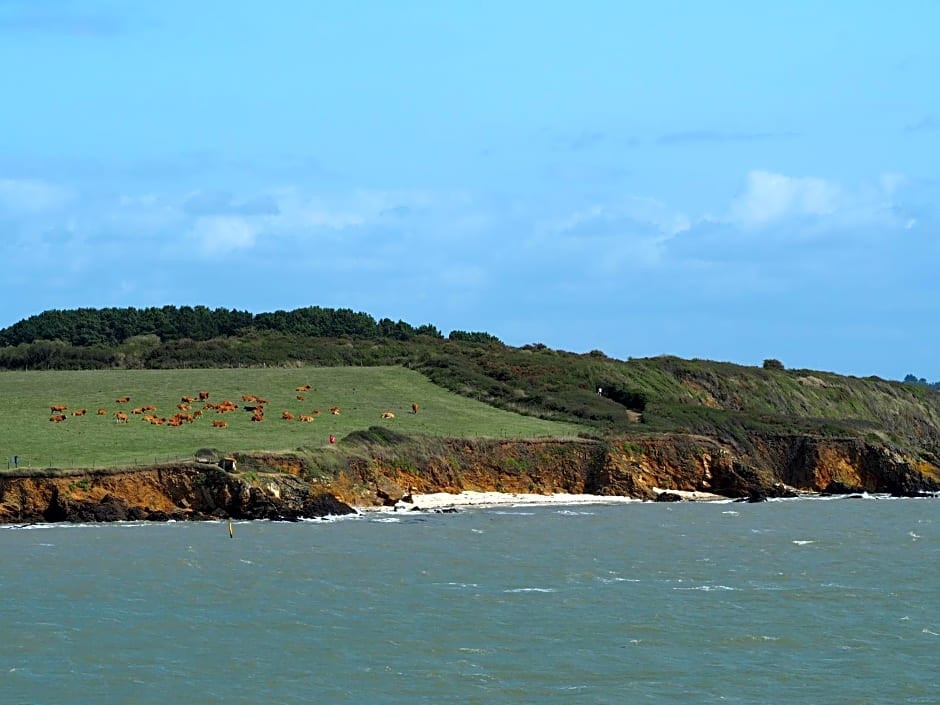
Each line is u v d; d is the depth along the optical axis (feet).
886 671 367.86
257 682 349.00
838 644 398.01
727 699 339.77
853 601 465.47
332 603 448.24
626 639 401.70
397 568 522.47
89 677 350.64
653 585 493.77
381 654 378.94
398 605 446.19
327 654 378.12
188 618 419.54
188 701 332.19
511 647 389.39
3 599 440.86
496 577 505.66
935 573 531.91
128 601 442.91
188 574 497.05
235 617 423.23
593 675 360.69
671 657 380.58
